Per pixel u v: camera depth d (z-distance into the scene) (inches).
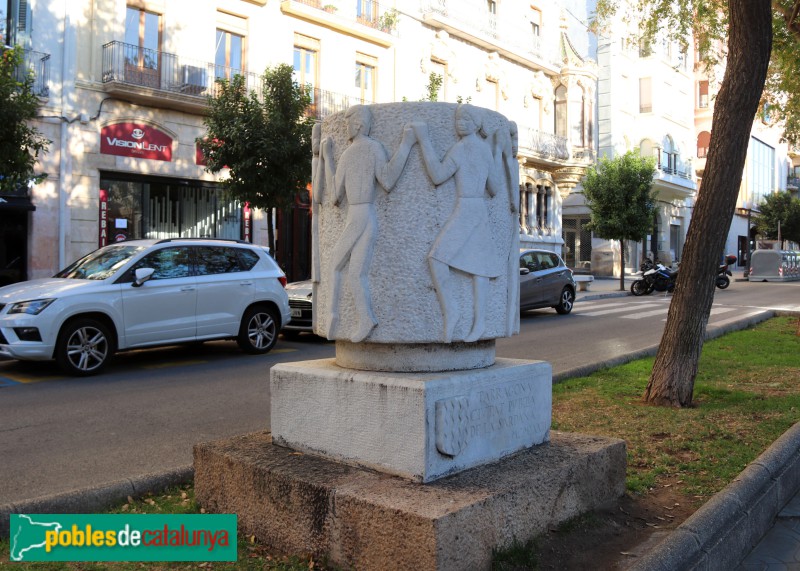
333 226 139.1
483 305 134.6
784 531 152.7
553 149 1215.6
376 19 930.1
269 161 569.6
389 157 131.6
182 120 731.4
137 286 362.0
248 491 130.6
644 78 1547.7
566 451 139.9
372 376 127.4
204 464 141.5
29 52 616.4
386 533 106.7
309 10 828.0
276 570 115.7
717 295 917.2
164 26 714.8
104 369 361.7
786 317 586.9
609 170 984.3
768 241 1365.7
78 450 211.3
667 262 1536.7
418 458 118.6
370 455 126.3
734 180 238.2
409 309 129.8
